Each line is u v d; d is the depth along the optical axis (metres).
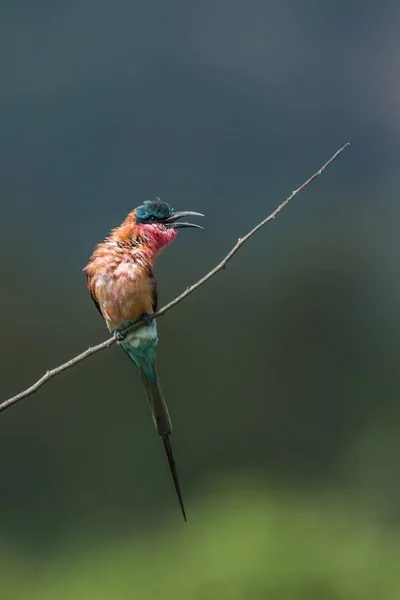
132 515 17.70
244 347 21.67
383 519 12.44
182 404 20.47
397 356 22.78
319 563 10.47
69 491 18.56
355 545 10.95
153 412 7.20
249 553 10.77
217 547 10.97
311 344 22.58
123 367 20.20
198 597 10.67
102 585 12.67
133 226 7.38
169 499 18.20
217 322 22.48
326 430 20.25
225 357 21.44
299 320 23.00
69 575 13.56
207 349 21.47
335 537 11.05
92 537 16.28
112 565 13.06
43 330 22.27
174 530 13.17
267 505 12.38
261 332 22.36
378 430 17.81
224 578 10.59
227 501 12.93
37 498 18.55
